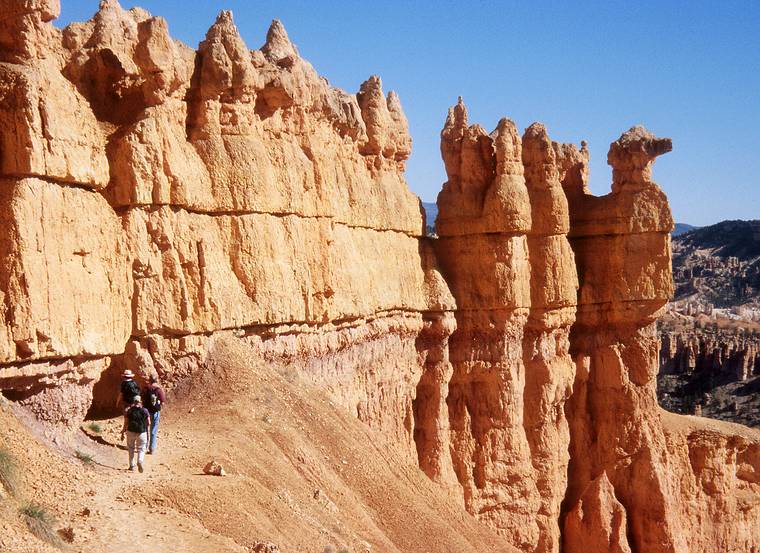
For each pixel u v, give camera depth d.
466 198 46.25
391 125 44.25
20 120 23.00
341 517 26.94
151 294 27.84
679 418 58.75
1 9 23.52
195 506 22.08
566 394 49.72
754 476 60.38
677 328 156.62
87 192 25.55
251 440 27.30
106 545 18.73
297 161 34.50
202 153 31.00
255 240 31.73
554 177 48.38
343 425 32.47
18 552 16.73
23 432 22.00
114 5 29.27
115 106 28.47
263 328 32.31
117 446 25.06
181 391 28.73
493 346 46.31
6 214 22.78
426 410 44.97
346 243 38.59
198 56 31.55
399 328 42.53
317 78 38.06
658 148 52.50
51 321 23.33
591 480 52.47
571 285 48.84
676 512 54.75
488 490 46.06
